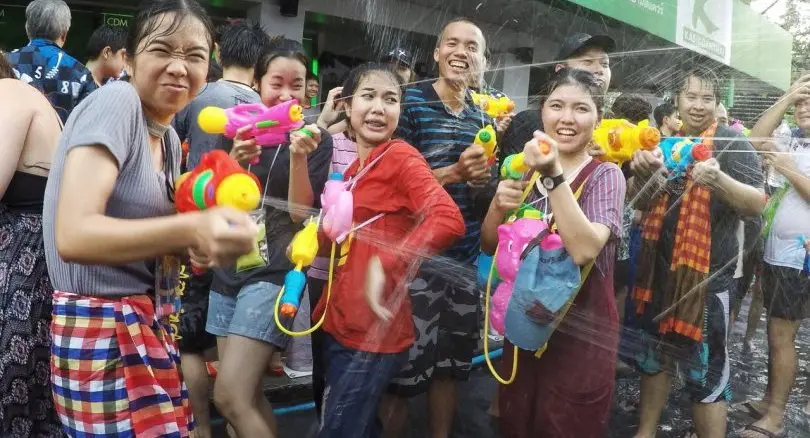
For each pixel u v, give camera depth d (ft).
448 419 4.42
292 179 4.25
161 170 3.39
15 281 3.75
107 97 2.90
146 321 3.24
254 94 5.10
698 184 4.53
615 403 4.70
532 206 4.08
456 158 4.79
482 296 4.32
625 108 4.74
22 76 6.48
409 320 4.20
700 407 4.78
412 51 5.59
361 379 4.12
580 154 4.07
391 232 4.08
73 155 2.73
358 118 4.25
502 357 4.13
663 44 5.10
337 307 4.17
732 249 4.79
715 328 4.77
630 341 4.67
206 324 4.90
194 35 3.09
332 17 7.43
